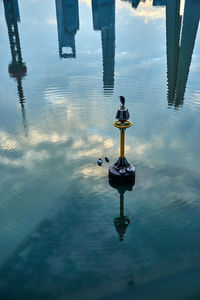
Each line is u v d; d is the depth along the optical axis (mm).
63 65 21062
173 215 6996
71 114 13195
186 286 5047
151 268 5566
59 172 8906
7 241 6383
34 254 6012
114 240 6312
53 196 7852
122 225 6727
